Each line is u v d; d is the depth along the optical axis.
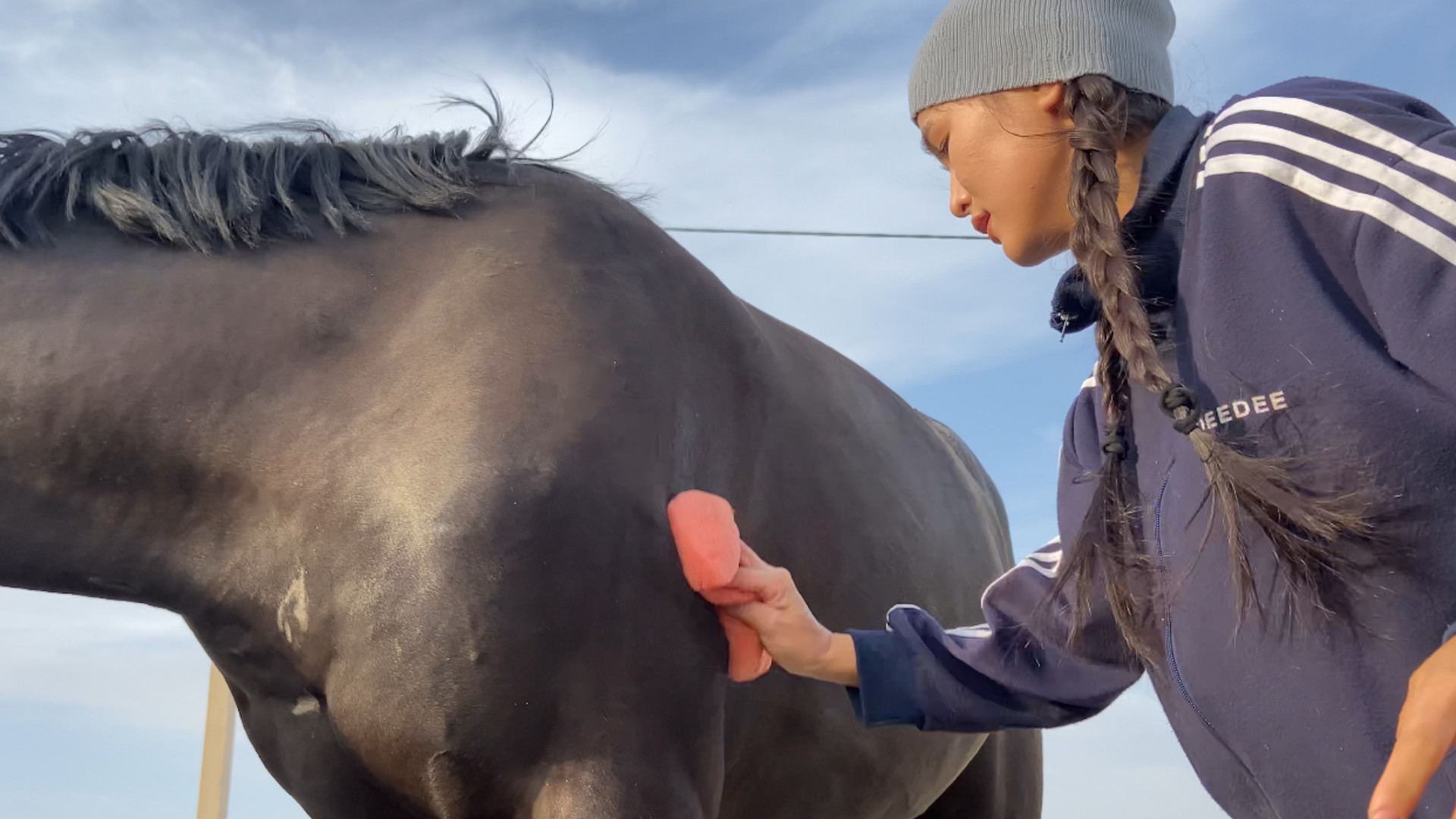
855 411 1.64
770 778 1.42
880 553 1.52
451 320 1.12
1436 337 0.70
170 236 1.11
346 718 1.07
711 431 1.28
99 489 1.08
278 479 1.08
